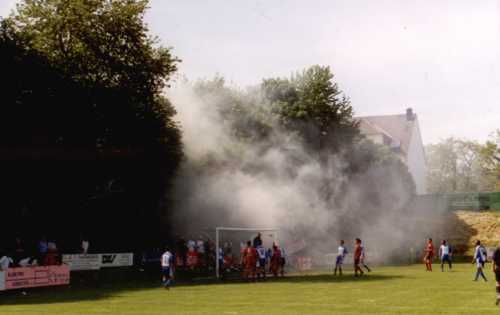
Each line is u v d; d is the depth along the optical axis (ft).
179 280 108.37
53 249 99.55
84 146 121.39
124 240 134.92
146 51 129.29
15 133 110.32
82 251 122.01
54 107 114.93
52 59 120.88
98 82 123.85
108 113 122.72
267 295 74.49
